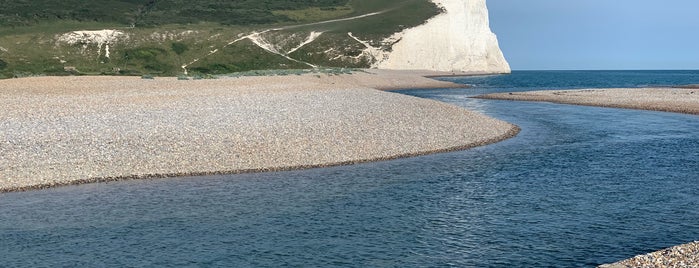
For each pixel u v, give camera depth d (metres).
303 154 27.75
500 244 15.93
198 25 141.00
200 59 122.75
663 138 35.75
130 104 37.59
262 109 37.12
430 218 18.44
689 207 19.33
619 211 18.95
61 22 134.12
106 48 120.69
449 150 31.09
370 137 31.56
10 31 123.75
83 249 15.62
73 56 115.75
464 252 15.35
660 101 59.28
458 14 155.62
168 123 31.36
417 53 139.88
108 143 26.97
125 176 23.67
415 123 36.09
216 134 29.41
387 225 17.73
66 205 19.83
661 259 13.50
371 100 44.28
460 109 44.00
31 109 34.19
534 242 16.05
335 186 22.86
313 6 173.12
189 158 26.02
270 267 14.38
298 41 135.00
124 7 153.00
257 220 18.28
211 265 14.52
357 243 16.11
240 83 53.06
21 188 21.70
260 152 27.44
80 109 34.91
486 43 163.75
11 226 17.55
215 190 22.09
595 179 23.84
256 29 140.00
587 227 17.30
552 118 47.75
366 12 166.75
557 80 140.50
